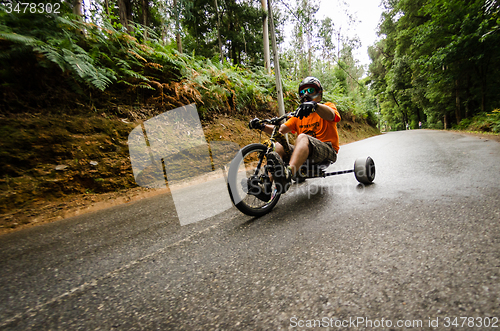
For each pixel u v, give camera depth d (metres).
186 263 1.20
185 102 5.56
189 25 13.52
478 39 9.48
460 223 1.24
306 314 0.72
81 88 4.02
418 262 0.93
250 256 1.19
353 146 8.85
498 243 0.99
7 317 0.87
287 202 2.21
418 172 2.71
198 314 0.79
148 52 5.45
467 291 0.72
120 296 0.96
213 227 1.75
